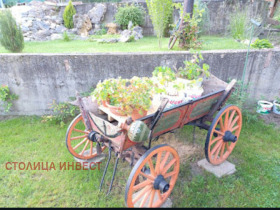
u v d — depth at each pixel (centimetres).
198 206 270
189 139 398
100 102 275
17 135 412
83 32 850
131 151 261
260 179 306
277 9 827
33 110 487
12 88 462
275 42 642
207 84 355
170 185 271
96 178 309
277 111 469
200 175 314
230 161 342
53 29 852
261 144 379
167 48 561
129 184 220
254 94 483
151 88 257
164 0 524
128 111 242
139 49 568
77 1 1097
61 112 445
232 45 564
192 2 495
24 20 832
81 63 436
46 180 308
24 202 276
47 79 452
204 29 765
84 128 428
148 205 243
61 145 380
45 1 1023
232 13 779
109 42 699
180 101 287
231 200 276
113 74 447
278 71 466
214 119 292
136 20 841
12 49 505
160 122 247
